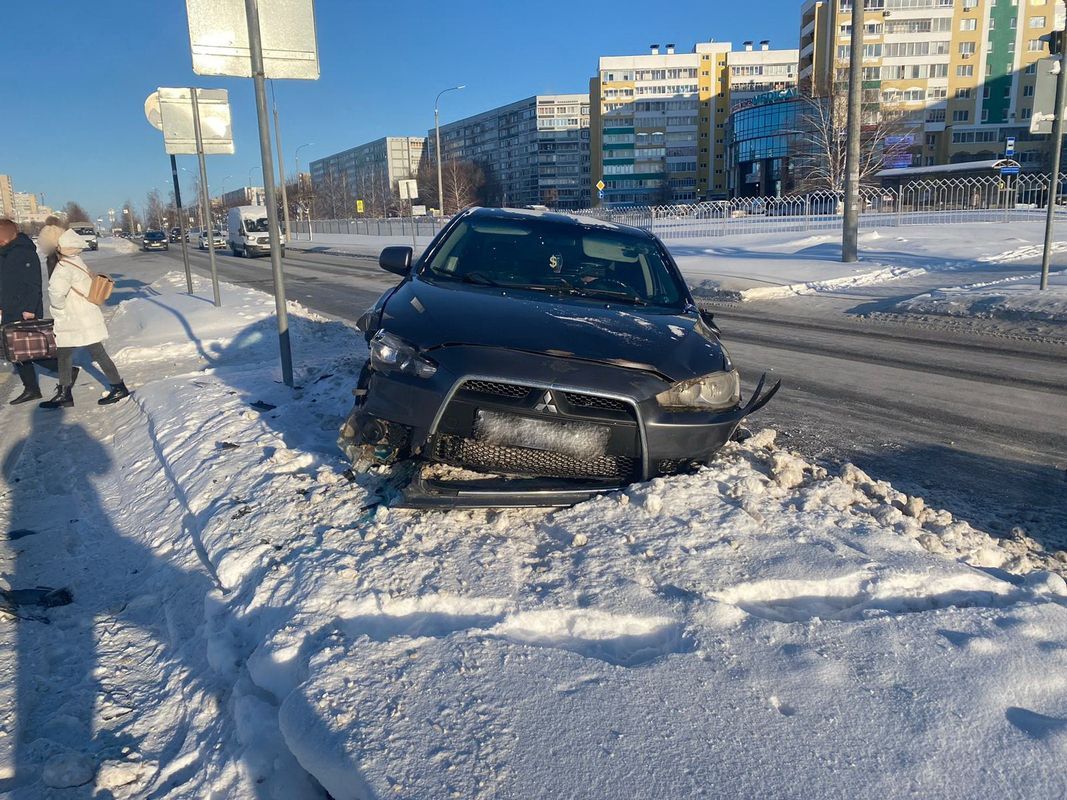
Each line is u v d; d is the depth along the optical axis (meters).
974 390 7.09
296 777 2.08
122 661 2.81
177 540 3.72
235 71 6.02
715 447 3.64
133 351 9.34
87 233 61.41
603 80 115.94
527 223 5.12
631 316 4.00
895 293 14.45
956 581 2.83
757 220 38.50
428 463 3.61
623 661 2.41
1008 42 81.00
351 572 2.86
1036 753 1.93
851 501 3.61
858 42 17.92
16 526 4.17
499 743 1.97
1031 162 82.94
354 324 12.00
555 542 3.14
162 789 2.15
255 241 37.03
